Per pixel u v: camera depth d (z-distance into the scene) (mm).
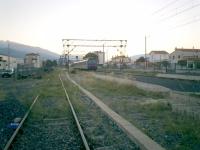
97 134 9906
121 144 8539
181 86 27703
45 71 85312
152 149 7367
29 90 27625
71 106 15844
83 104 17750
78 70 94062
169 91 21375
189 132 9492
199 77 35625
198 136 8852
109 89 28641
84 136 8992
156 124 11320
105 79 39688
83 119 12742
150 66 91500
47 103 18281
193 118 11844
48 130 10570
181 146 7938
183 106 13469
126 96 22531
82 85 35312
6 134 9797
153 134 9633
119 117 12445
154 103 15883
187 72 54594
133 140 8875
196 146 8062
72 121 12188
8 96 22375
